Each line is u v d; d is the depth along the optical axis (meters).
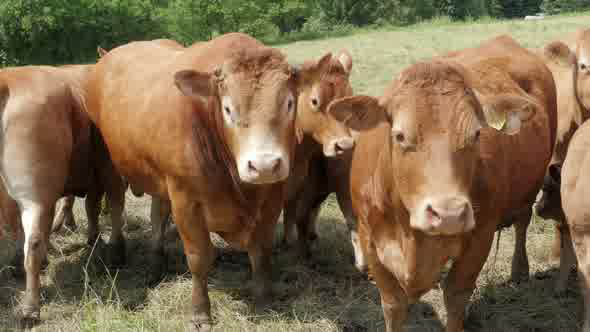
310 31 37.56
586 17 25.03
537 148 4.58
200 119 4.42
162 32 33.25
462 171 3.08
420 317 4.88
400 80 3.24
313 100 5.59
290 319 4.93
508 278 5.46
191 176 4.50
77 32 30.55
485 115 3.23
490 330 4.73
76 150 5.68
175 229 6.76
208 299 4.85
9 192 4.99
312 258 6.06
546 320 4.82
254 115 3.93
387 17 45.28
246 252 6.29
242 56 4.04
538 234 6.24
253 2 32.91
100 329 4.60
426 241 3.54
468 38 20.47
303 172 5.80
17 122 4.84
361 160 4.06
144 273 5.86
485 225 3.71
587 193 4.09
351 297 5.21
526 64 5.10
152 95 4.95
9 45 28.83
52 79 5.34
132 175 5.41
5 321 4.91
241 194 4.57
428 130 3.07
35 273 4.91
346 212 5.76
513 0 71.00
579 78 6.71
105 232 6.81
